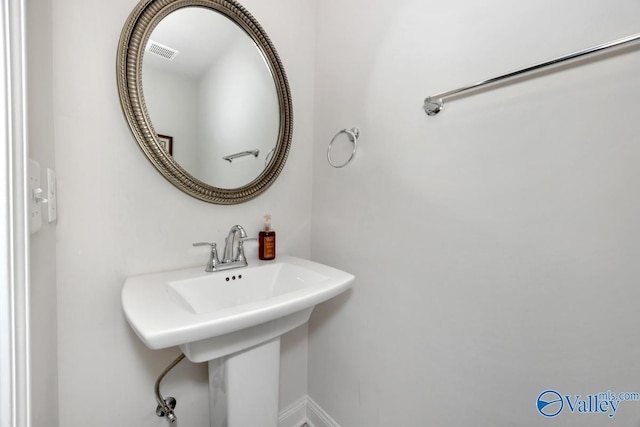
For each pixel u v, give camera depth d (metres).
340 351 1.17
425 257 0.85
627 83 0.50
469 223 0.74
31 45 0.54
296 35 1.21
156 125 0.86
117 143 0.81
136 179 0.85
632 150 0.50
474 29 0.71
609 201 0.53
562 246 0.59
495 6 0.67
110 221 0.81
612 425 0.55
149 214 0.88
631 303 0.52
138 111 0.81
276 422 0.89
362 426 1.09
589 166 0.55
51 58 0.68
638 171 0.50
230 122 1.03
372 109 1.00
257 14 1.09
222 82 1.00
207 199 0.97
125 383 0.85
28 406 0.39
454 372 0.79
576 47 0.56
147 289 0.74
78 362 0.77
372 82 1.00
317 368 1.30
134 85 0.81
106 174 0.79
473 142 0.72
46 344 0.63
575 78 0.56
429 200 0.83
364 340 1.07
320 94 1.25
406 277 0.91
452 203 0.78
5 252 0.36
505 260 0.68
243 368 0.78
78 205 0.75
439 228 0.81
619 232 0.52
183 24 0.91
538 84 0.61
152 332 0.50
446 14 0.77
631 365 0.52
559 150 0.59
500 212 0.68
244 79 1.05
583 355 0.58
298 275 0.99
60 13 0.70
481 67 0.70
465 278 0.76
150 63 0.84
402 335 0.93
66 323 0.75
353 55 1.07
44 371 0.61
